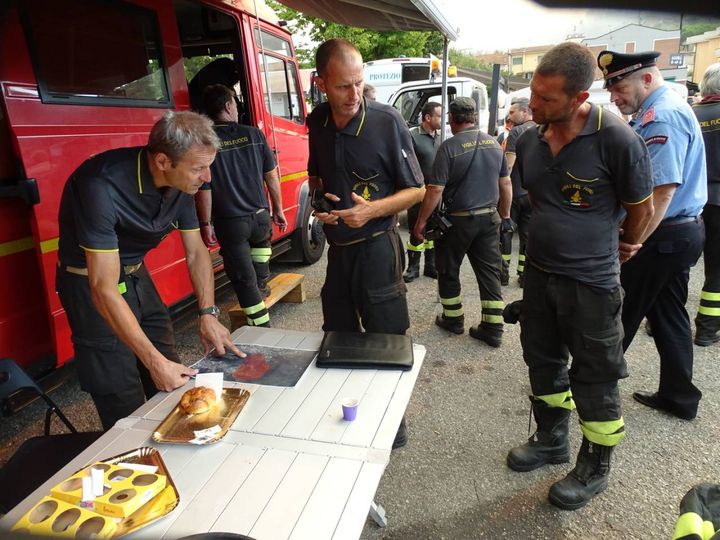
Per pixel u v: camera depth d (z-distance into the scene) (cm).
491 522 206
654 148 211
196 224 215
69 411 299
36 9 237
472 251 356
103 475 122
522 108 463
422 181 216
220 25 427
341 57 185
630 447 247
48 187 241
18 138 228
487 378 318
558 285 198
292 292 455
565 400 226
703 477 226
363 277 222
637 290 247
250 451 136
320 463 130
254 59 418
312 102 545
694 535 116
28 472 173
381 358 176
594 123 178
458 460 243
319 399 159
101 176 172
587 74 165
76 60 258
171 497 119
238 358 187
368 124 204
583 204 188
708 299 338
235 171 318
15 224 238
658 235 236
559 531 201
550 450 234
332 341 190
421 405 290
